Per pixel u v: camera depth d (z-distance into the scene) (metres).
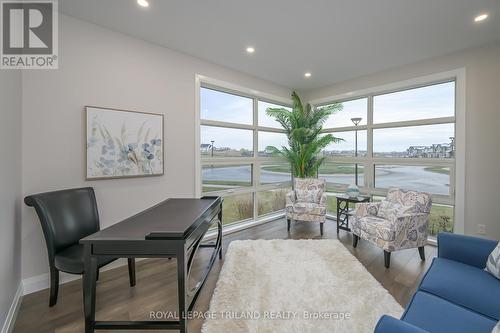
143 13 2.31
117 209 2.68
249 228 4.08
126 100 2.71
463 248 1.67
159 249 1.54
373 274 2.46
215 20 2.45
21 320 1.79
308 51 3.16
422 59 3.40
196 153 3.36
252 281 2.29
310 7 2.24
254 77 4.15
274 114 4.41
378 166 4.11
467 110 3.07
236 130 4.11
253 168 4.38
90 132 2.46
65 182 2.33
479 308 1.22
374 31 2.66
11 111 1.83
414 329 0.85
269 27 2.58
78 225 2.16
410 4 2.18
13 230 1.88
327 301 1.97
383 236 2.63
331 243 3.29
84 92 2.43
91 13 2.30
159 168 2.98
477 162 3.02
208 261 2.81
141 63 2.82
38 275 2.20
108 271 2.56
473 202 3.06
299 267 2.57
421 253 2.78
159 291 2.19
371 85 4.00
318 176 4.99
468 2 2.15
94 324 1.57
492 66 2.90
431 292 1.38
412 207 2.82
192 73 3.30
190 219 1.94
